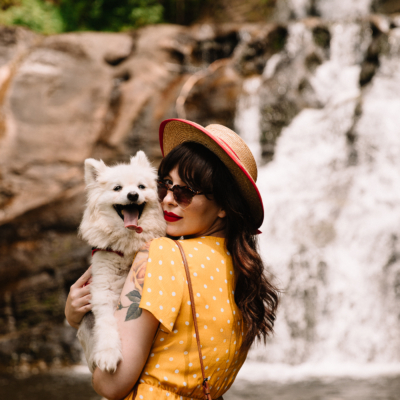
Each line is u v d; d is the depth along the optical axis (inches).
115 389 64.0
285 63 502.0
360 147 428.8
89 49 514.3
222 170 75.9
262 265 76.6
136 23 658.8
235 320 71.4
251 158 79.8
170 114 476.1
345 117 445.7
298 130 462.6
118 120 474.9
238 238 75.6
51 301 336.2
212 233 78.0
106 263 83.2
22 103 473.7
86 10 651.5
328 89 494.9
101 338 67.7
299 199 388.2
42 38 525.0
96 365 66.9
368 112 434.6
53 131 469.4
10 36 505.7
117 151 458.9
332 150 442.6
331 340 307.6
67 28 633.0
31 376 293.0
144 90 490.3
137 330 64.9
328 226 357.4
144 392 64.5
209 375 67.3
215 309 68.4
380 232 339.0
